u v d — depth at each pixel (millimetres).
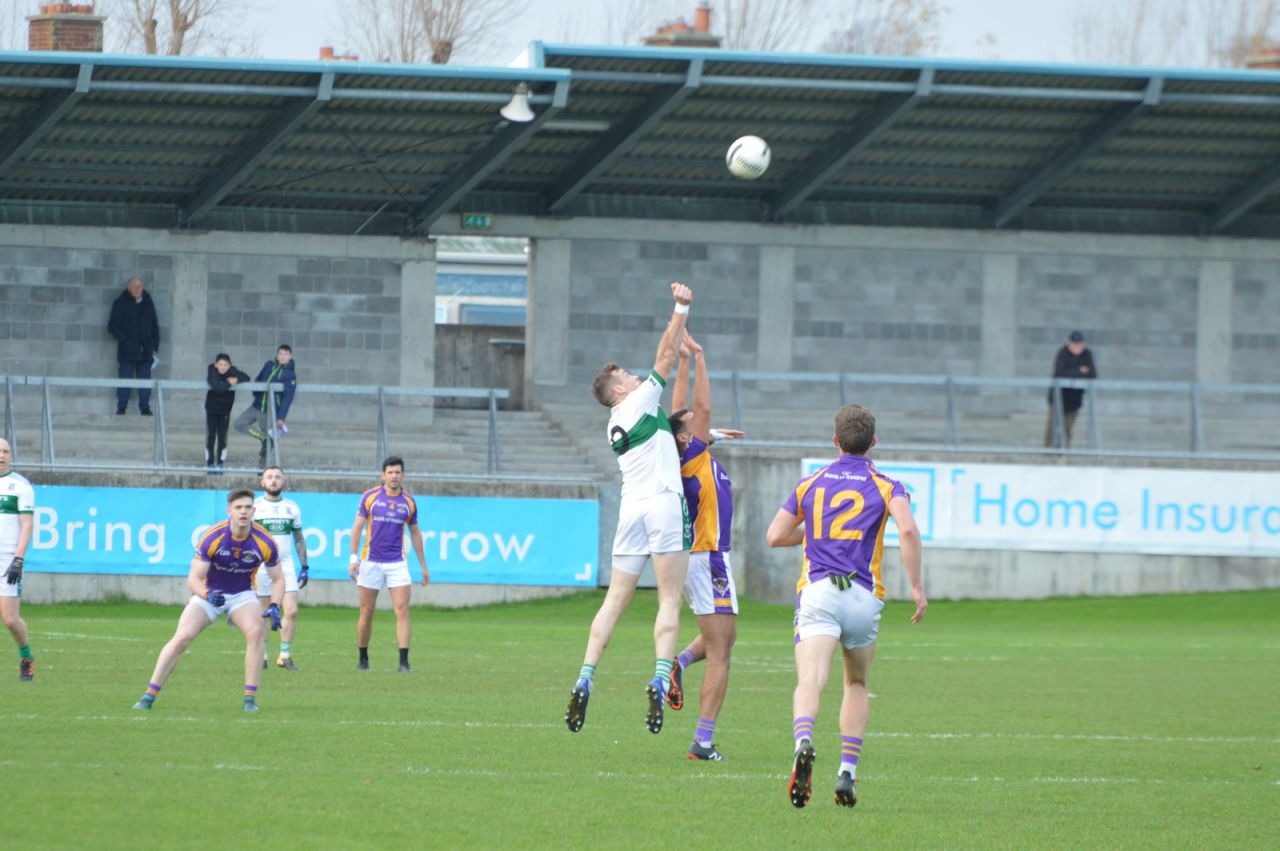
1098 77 83875
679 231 96062
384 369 91938
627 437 31359
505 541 77125
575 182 91312
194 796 25719
